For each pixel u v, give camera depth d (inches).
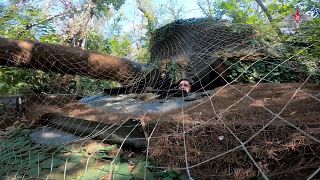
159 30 263.7
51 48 184.1
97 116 145.1
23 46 178.4
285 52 189.3
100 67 201.2
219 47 199.8
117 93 220.2
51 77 264.5
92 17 493.0
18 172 115.7
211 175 93.2
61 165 114.6
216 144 99.4
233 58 191.8
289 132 89.8
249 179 87.4
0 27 280.5
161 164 104.0
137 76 214.5
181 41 233.3
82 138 132.7
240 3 395.2
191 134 105.3
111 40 516.4
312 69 176.9
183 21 252.4
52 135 150.7
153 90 193.0
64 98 208.5
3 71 244.2
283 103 116.7
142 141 117.2
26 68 193.9
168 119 117.3
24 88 252.7
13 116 210.8
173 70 193.8
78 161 115.5
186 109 131.3
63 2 444.8
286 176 83.0
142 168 104.7
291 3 290.2
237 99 134.8
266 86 160.9
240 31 208.1
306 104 112.3
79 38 428.1
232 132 94.0
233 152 93.7
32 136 155.9
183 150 102.4
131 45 569.0
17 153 135.1
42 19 333.1
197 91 187.9
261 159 88.7
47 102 203.6
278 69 188.4
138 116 127.8
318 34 173.5
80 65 193.8
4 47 174.2
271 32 218.5
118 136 125.0
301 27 184.2
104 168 108.7
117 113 143.3
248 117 105.0
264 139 91.3
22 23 301.9
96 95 212.8
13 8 319.0
